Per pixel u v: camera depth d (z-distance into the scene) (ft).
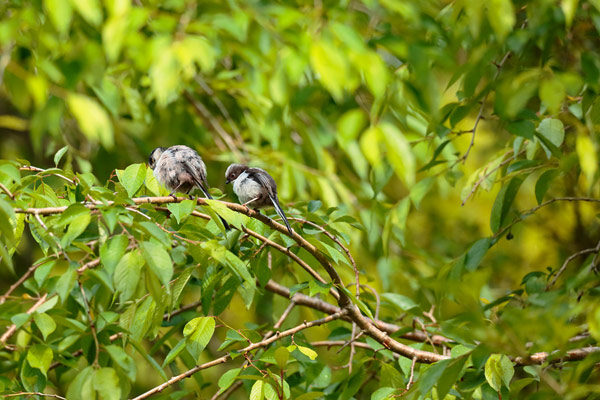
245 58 44.68
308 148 48.14
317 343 35.55
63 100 38.93
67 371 33.01
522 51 36.01
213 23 38.99
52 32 38.65
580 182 44.16
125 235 22.39
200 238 27.55
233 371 26.32
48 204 26.68
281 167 47.52
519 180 32.50
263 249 30.35
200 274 35.04
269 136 47.24
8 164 24.26
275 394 25.34
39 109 38.09
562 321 20.58
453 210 58.80
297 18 38.14
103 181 51.49
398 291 47.03
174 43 35.78
